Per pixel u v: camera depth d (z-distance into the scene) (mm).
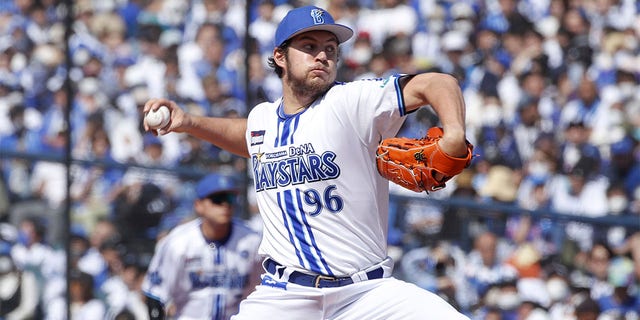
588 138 33125
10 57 36844
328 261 13914
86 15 37906
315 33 13844
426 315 13664
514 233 28703
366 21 37469
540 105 34281
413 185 12828
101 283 29312
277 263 14367
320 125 13727
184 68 35812
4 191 30844
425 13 37000
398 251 28438
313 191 13844
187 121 15391
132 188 30047
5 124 35188
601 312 28094
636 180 32094
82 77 36000
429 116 31812
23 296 29641
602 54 36000
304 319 14305
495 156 32281
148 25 37406
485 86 34594
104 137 34031
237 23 36500
